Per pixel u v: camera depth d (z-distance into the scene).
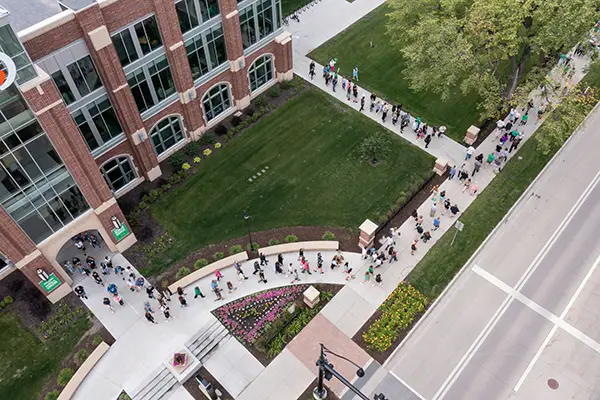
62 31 25.36
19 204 24.83
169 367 26.73
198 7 31.33
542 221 33.06
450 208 32.97
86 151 25.88
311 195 34.38
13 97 21.62
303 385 26.48
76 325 28.81
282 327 28.34
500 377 26.72
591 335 28.05
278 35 38.66
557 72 38.50
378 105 39.19
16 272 31.03
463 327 28.58
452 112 39.22
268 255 31.28
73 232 28.44
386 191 34.44
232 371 27.03
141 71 30.66
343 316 28.83
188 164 36.00
